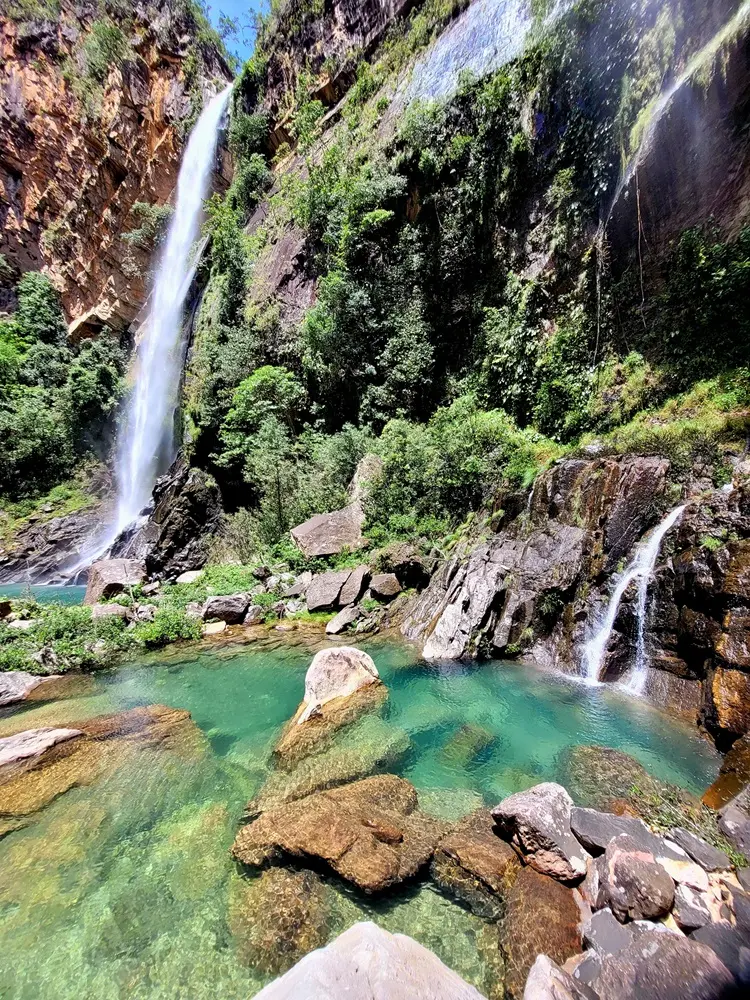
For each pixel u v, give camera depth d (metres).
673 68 9.12
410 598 9.26
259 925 2.97
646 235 9.37
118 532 20.33
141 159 30.41
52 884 3.35
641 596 6.18
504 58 12.95
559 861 3.15
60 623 8.59
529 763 4.61
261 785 4.43
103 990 2.64
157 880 3.37
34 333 30.72
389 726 5.39
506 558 8.05
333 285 14.47
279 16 26.39
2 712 6.14
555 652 6.96
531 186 11.95
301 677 6.97
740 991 2.20
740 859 3.01
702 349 8.27
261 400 16.06
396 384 13.88
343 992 2.14
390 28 20.39
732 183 8.20
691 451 6.87
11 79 31.66
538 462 9.38
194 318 24.20
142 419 26.69
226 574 11.81
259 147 26.89
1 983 2.69
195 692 6.57
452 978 2.36
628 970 2.35
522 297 11.52
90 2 32.25
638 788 3.97
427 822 3.82
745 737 4.06
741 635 4.71
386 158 15.56
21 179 32.59
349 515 11.74
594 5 10.23
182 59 31.62
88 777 4.57
